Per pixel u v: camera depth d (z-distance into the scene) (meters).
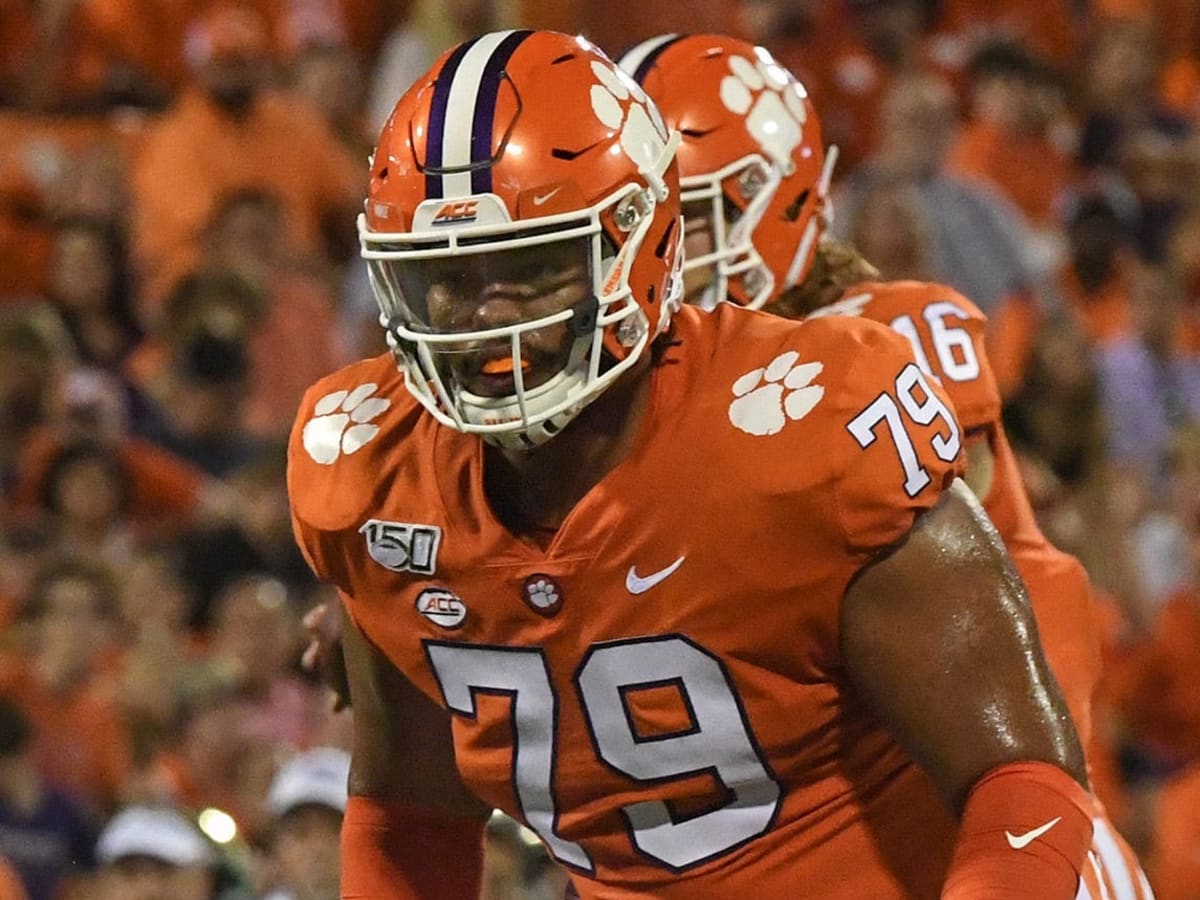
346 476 4.71
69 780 9.95
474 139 4.29
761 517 4.30
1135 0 19.16
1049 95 16.23
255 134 14.69
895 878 4.71
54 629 10.26
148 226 14.30
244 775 9.92
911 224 12.10
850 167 16.19
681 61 5.80
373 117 15.96
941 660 4.29
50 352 12.27
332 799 8.51
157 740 10.15
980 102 16.12
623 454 4.46
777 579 4.32
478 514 4.53
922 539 4.32
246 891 8.84
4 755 9.55
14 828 9.45
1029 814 4.18
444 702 4.81
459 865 5.30
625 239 4.37
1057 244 15.57
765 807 4.64
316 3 17.23
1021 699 4.29
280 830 8.57
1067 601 5.59
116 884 8.68
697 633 4.40
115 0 16.27
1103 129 16.98
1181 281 15.60
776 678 4.46
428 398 4.44
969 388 5.47
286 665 10.61
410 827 5.25
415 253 4.28
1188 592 12.05
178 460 12.59
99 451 11.85
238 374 12.82
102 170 14.52
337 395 4.88
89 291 13.86
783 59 16.20
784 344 4.46
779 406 4.34
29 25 15.97
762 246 5.78
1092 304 14.95
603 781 4.65
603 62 4.53
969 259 13.91
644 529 4.38
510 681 4.63
